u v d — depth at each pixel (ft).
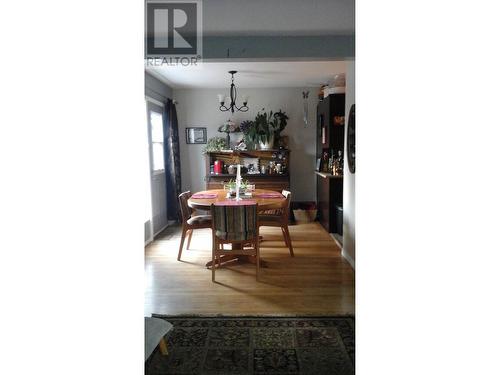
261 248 16.94
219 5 9.64
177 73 18.66
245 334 9.22
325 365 7.90
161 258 15.70
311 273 13.58
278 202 14.30
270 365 7.91
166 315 10.25
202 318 10.08
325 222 20.53
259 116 22.57
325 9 9.96
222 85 22.39
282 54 12.21
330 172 20.35
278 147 23.18
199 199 14.79
